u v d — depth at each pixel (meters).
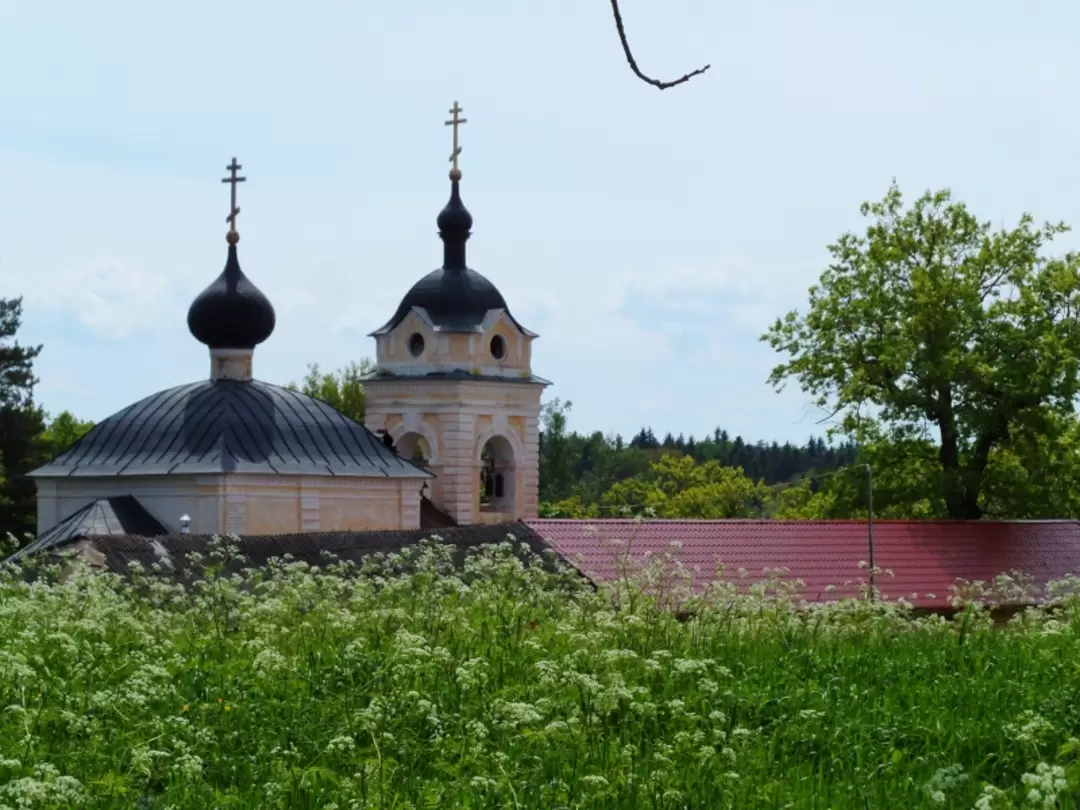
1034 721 12.68
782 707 14.72
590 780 11.28
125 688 13.90
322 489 51.69
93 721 12.78
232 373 54.50
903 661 17.48
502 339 60.38
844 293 61.06
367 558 24.25
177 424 51.75
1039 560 46.34
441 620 17.83
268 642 16.88
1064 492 59.16
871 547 42.56
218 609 19.12
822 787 12.20
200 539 36.53
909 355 57.66
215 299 54.16
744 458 177.00
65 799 10.65
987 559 45.75
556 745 12.58
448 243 60.53
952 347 58.03
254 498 50.19
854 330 60.94
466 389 58.75
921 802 11.88
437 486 58.72
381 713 12.73
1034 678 16.45
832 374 60.31
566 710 13.67
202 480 49.56
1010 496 58.72
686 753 12.49
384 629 17.84
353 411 98.81
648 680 15.11
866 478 59.94
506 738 12.61
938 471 58.62
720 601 20.44
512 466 60.25
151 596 21.97
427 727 12.93
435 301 59.66
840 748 13.38
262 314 54.59
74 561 26.95
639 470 149.38
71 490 52.22
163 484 50.34
